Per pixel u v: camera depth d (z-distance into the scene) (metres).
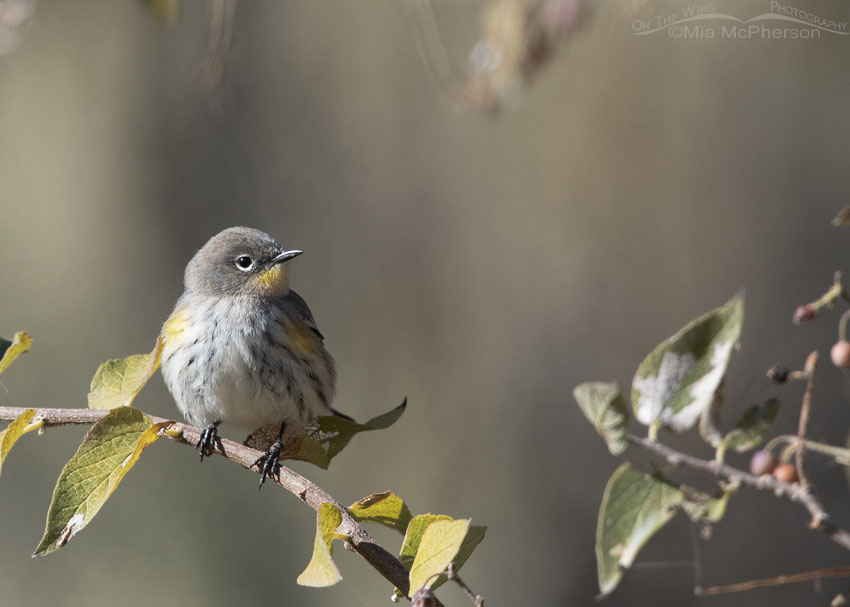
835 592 12.30
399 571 3.62
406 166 15.40
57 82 15.91
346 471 14.81
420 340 15.11
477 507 14.34
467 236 15.31
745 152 14.43
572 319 14.84
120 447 4.10
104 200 15.78
